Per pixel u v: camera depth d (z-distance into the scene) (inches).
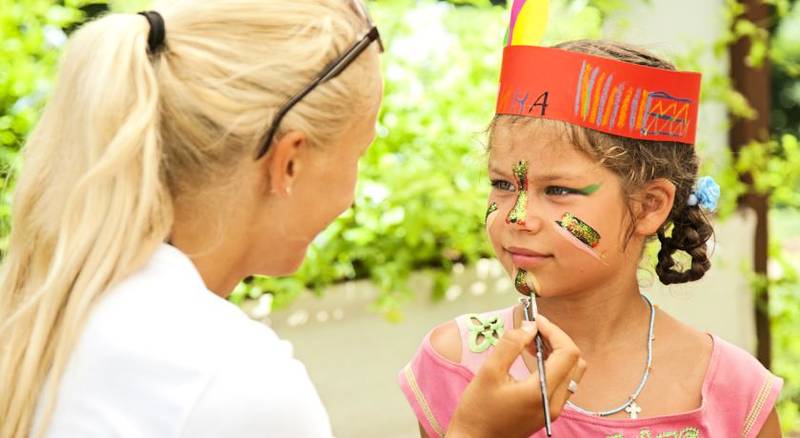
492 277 144.5
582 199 57.0
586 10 141.7
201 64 45.2
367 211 133.0
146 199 43.6
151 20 45.9
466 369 63.1
